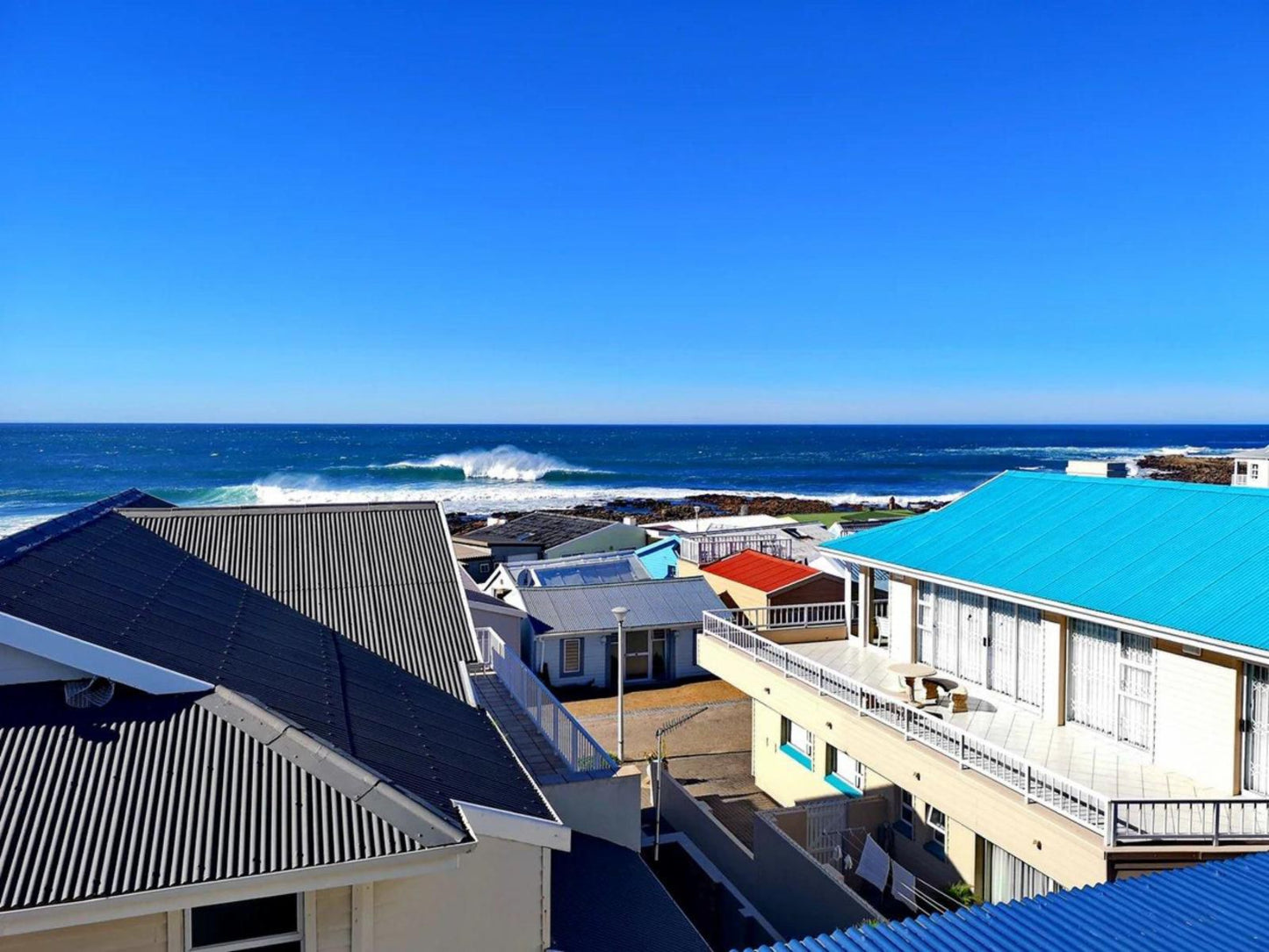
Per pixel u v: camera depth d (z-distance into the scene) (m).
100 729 7.68
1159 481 16.05
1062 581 13.68
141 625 9.61
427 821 7.27
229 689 8.44
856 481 120.81
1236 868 8.12
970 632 16.36
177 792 7.15
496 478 122.94
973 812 12.23
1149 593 12.42
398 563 15.76
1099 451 179.62
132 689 8.23
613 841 12.27
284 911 7.44
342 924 7.54
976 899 13.59
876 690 14.71
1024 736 13.87
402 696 11.21
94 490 97.81
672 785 19.06
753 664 18.72
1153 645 12.75
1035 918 7.23
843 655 19.17
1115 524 15.16
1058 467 130.88
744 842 17.77
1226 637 10.76
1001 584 14.23
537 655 29.75
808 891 13.77
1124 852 10.00
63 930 6.64
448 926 8.02
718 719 26.56
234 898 6.58
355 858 6.80
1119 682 13.37
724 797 20.41
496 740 10.95
